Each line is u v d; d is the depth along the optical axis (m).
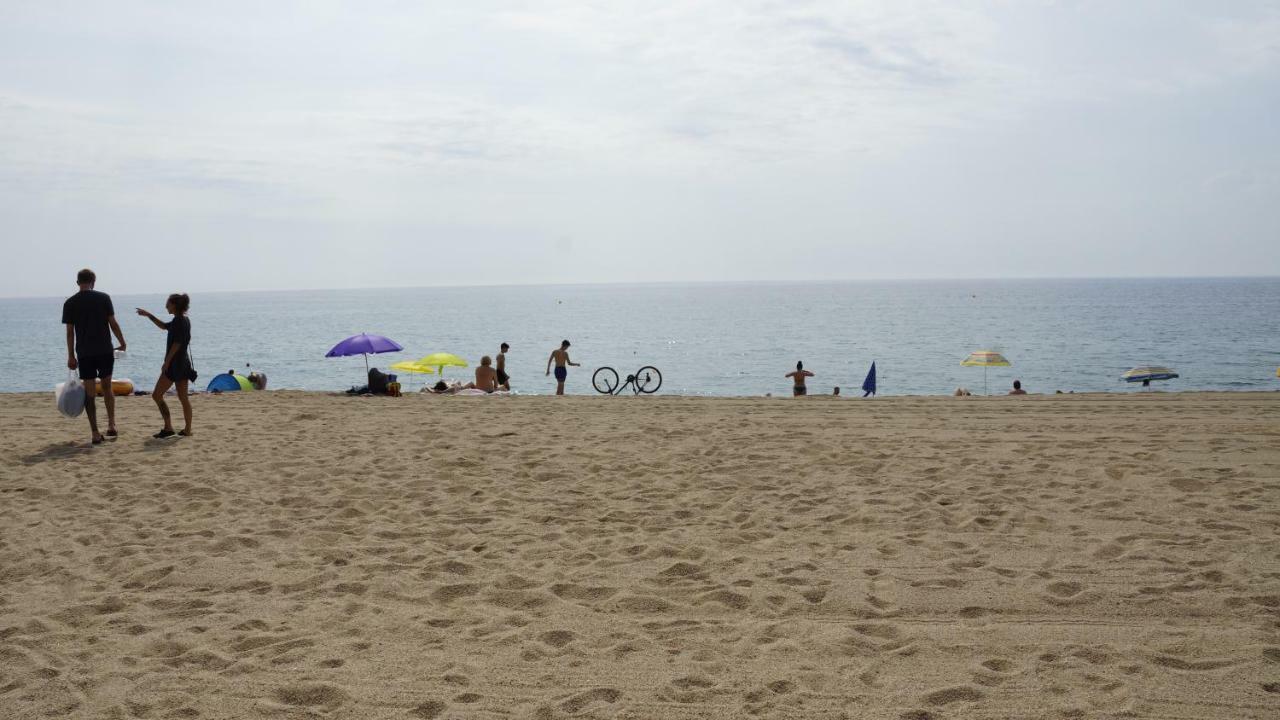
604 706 3.62
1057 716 3.44
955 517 6.62
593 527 6.54
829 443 9.91
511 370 48.50
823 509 6.94
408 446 10.01
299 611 4.84
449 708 3.63
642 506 7.16
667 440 10.27
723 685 3.80
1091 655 4.04
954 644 4.21
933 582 5.14
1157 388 36.06
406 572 5.51
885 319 112.88
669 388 40.75
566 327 104.38
